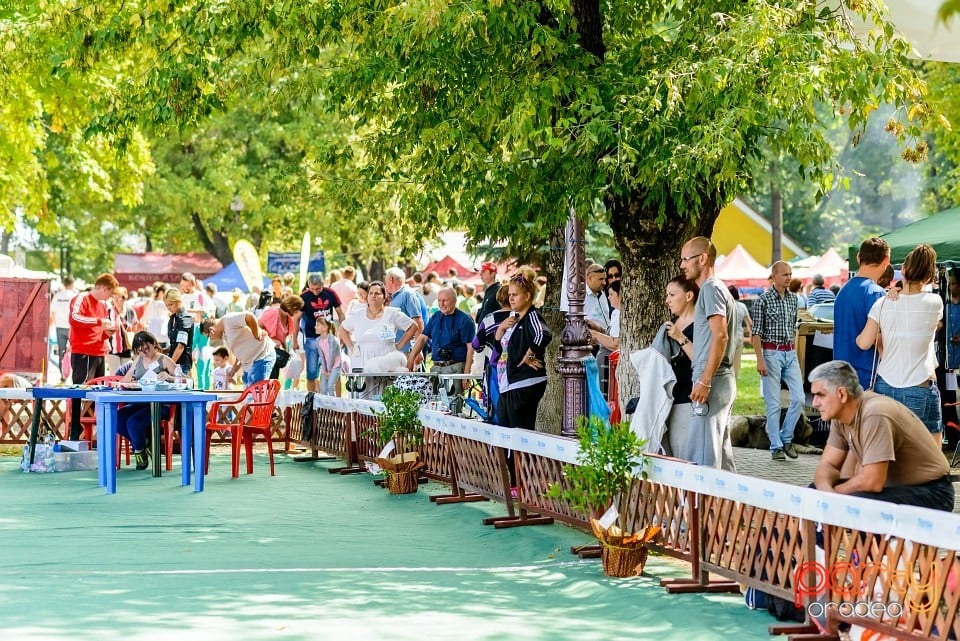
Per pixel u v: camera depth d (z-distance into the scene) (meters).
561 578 7.83
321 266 29.50
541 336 10.42
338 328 17.25
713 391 8.08
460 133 9.67
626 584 7.55
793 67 8.55
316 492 11.89
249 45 11.44
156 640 6.19
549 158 9.41
